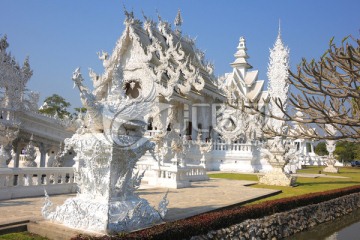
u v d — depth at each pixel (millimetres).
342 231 16656
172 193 17219
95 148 9281
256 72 63812
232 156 39062
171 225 9234
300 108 13953
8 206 11922
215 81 51562
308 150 73500
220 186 21422
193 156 36906
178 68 40031
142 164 23188
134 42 39156
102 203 8984
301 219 15828
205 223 10148
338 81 13023
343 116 12969
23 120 28719
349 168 57031
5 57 27984
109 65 39406
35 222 9414
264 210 13570
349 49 11258
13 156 28516
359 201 22812
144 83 38375
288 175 24078
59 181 15797
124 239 7730
